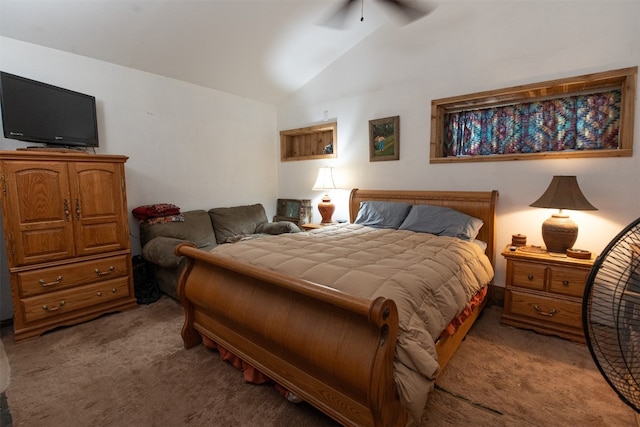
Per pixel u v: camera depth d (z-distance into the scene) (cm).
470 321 231
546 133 277
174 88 367
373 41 360
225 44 324
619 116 245
